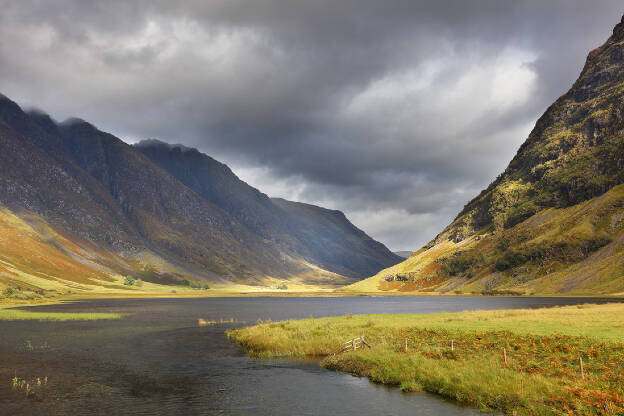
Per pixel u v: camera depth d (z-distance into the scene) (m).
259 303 191.00
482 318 55.25
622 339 32.81
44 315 94.25
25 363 40.91
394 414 23.84
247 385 31.83
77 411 25.83
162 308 139.38
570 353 29.80
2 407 26.56
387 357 34.53
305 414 24.67
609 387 21.97
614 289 162.62
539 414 20.78
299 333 52.00
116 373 36.56
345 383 31.58
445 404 25.05
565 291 187.50
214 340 57.47
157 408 26.38
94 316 95.38
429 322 52.69
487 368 27.48
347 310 122.00
